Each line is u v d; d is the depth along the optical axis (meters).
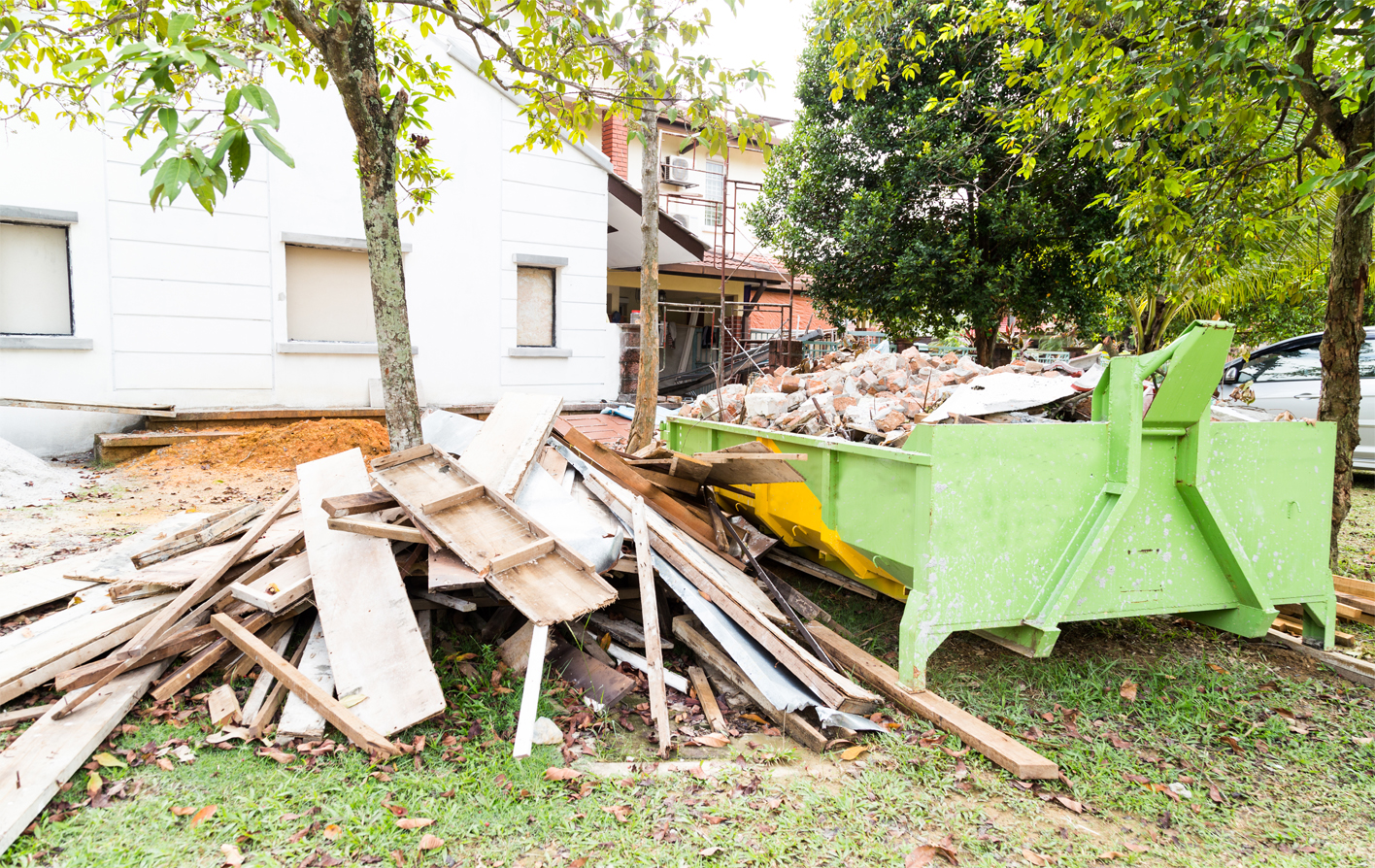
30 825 2.53
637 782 2.92
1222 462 3.78
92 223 8.98
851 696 3.27
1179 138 5.02
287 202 10.04
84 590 4.43
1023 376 4.50
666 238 13.60
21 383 8.77
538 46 5.22
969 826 2.75
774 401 5.27
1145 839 2.71
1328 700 3.79
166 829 2.55
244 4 3.40
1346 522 7.27
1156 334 14.53
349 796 2.73
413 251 10.95
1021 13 6.39
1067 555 3.60
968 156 11.28
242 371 9.98
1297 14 4.10
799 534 4.86
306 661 3.51
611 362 12.86
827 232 12.54
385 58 5.61
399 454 4.49
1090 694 3.77
